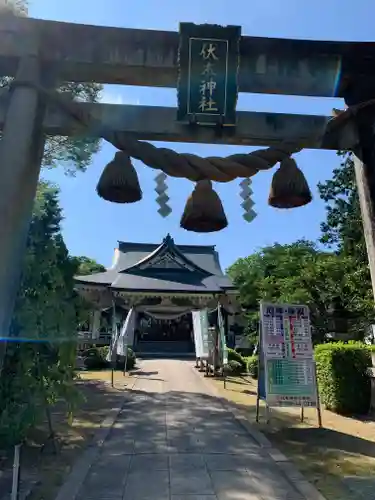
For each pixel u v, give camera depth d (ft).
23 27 10.20
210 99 9.98
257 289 66.80
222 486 14.56
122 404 30.68
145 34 10.39
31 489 14.14
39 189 20.72
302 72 10.64
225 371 50.11
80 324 21.07
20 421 14.88
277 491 14.11
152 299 90.84
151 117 10.34
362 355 27.73
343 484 14.80
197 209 9.82
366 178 10.25
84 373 52.03
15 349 15.52
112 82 10.95
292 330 24.76
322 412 28.19
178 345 97.45
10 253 8.73
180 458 17.85
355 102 10.63
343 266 44.06
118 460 17.51
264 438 20.86
